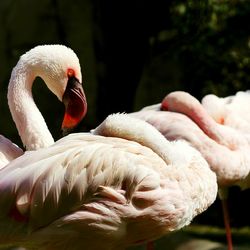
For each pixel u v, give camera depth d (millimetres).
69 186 5758
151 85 14797
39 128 6949
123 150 6020
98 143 6020
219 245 10570
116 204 5848
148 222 6016
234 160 8516
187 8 13922
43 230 5781
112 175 5867
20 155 6578
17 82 7051
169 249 10250
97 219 5828
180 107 8961
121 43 14781
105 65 14945
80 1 15031
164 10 14453
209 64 14039
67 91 7051
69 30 15094
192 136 8531
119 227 5934
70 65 7031
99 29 14945
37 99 14891
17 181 5695
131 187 5883
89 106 14891
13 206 5699
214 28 13773
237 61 13875
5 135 14750
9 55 15023
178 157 6266
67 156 5824
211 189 6461
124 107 14984
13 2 15172
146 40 14750
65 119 7086
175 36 14352
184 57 14422
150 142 6238
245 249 10180
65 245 5930
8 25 15094
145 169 5953
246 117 9445
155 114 8938
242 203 13711
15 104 7016
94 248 6020
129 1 14539
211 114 9242
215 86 14195
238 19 13641
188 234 11641
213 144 8516
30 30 15078
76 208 5824
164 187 6027
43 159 5797
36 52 7051
